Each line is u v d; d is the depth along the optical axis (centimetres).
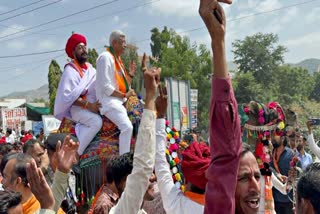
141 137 300
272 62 8219
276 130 461
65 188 319
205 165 309
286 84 8350
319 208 211
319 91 9450
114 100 591
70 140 326
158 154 358
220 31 192
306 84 8706
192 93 2536
